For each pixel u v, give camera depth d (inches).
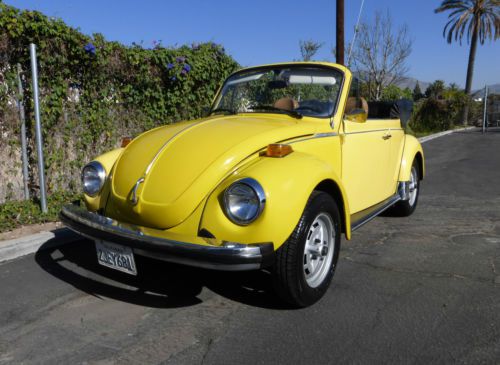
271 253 113.3
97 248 132.3
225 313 130.6
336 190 138.7
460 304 134.8
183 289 147.2
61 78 240.4
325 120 160.9
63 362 106.4
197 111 320.8
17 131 228.8
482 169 435.2
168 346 113.1
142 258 173.5
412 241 198.1
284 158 125.9
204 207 119.6
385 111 237.9
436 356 107.4
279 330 120.4
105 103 266.2
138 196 126.3
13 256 177.6
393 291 144.5
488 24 1496.1
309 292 129.4
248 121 150.3
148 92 285.6
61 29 229.9
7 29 211.5
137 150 140.8
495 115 1608.0
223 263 109.2
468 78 1524.4
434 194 310.2
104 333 119.7
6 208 218.2
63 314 130.5
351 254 180.7
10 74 219.8
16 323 125.4
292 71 179.2
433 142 810.8
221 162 124.0
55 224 207.8
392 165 210.7
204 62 313.9
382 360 106.1
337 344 113.2
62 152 249.9
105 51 253.6
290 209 115.1
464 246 190.4
